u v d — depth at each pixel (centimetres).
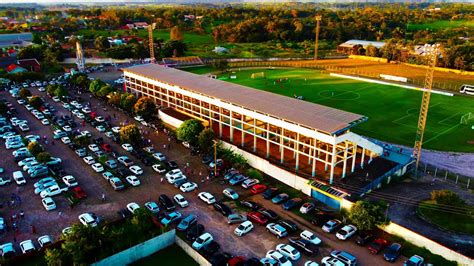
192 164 8319
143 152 8856
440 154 9031
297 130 7488
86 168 8106
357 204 5984
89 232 5253
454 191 7350
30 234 5884
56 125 10662
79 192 6944
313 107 8200
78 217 6338
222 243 5759
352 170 7575
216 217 6425
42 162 7938
